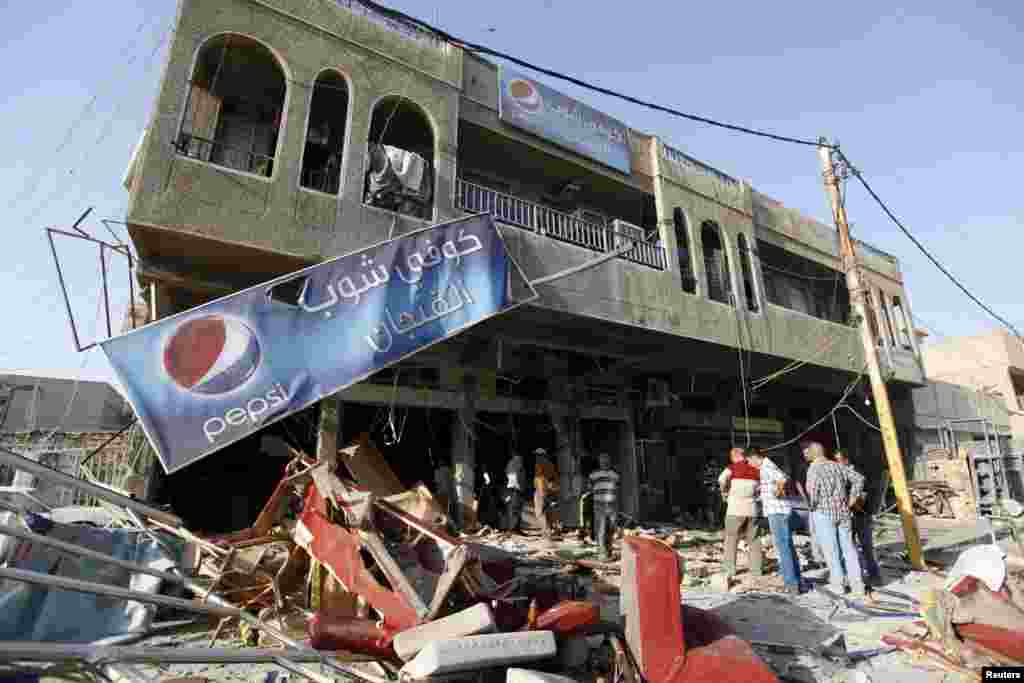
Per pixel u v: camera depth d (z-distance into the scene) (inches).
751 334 555.5
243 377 263.1
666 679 150.5
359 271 311.3
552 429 524.4
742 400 691.4
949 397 924.6
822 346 641.6
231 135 386.3
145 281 337.7
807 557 380.5
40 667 155.6
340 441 387.9
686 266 555.8
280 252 319.3
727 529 320.2
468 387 461.4
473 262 351.3
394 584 173.8
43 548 200.8
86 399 765.3
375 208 358.0
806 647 196.4
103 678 156.3
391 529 220.2
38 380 743.1
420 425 493.0
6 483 402.3
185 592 216.8
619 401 566.3
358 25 382.9
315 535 207.6
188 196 298.0
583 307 423.8
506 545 376.8
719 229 577.0
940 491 743.1
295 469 252.2
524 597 193.0
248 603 211.6
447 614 175.5
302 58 354.0
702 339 506.0
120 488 346.9
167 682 154.3
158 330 253.1
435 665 135.9
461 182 409.4
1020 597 198.1
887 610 248.5
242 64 368.2
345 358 290.4
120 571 210.7
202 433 246.1
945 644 188.9
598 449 571.8
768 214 659.4
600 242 498.3
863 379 717.9
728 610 250.2
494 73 466.3
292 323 283.7
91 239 289.0
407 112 407.5
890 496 790.5
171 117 302.5
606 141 524.4
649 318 468.4
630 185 537.3
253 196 318.3
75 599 194.4
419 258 332.8
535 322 438.3
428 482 484.4
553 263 415.2
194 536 225.5
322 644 160.7
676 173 556.1
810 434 765.9
